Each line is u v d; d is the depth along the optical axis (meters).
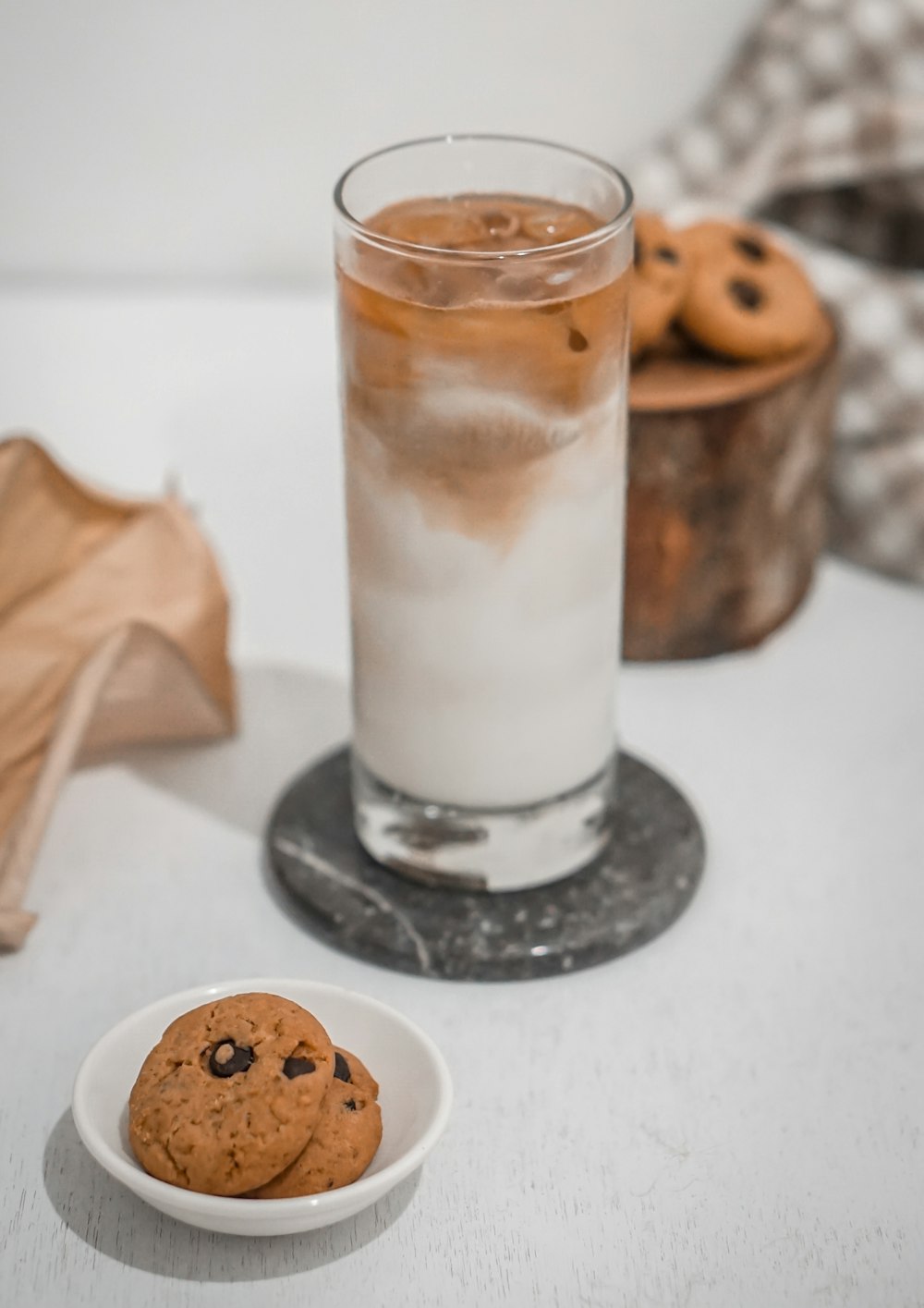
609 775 0.58
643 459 0.63
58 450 0.76
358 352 0.52
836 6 0.75
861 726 0.65
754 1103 0.53
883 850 0.60
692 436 0.63
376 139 0.79
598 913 0.56
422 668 0.54
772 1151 0.52
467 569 0.53
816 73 0.76
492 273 0.50
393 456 0.52
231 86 0.78
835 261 0.72
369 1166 0.49
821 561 0.73
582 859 0.58
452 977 0.55
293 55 0.77
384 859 0.58
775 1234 0.50
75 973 0.56
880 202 0.75
